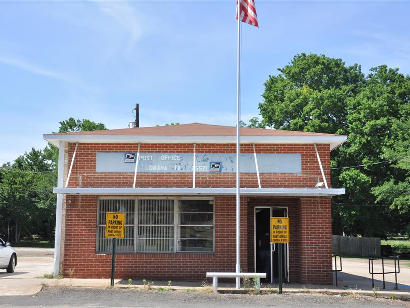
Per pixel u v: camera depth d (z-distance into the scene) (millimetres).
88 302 11508
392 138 34719
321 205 15930
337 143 16641
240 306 11336
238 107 14609
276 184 16344
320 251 15727
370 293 13672
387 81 42250
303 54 44562
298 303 11984
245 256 15703
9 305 11008
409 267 27047
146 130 17766
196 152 16531
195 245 16156
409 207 32375
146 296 12539
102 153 16531
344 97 39531
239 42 14898
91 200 16172
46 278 15844
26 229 54281
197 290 13695
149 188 14750
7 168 59531
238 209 14195
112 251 15133
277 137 16172
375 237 42406
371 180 36594
